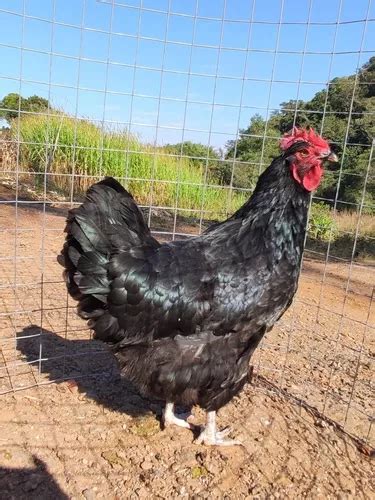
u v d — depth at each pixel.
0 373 0.71
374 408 0.73
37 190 2.21
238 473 0.56
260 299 0.57
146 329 0.54
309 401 0.73
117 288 0.52
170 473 0.55
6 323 0.88
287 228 0.58
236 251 0.58
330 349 0.94
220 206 2.01
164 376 0.57
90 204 0.52
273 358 0.87
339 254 1.96
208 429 0.61
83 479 0.53
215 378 0.58
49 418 0.62
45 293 1.04
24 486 0.51
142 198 2.04
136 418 0.65
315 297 1.31
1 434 0.58
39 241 1.44
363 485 0.56
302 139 0.58
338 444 0.64
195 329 0.56
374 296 1.41
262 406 0.71
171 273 0.54
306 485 0.55
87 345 0.82
